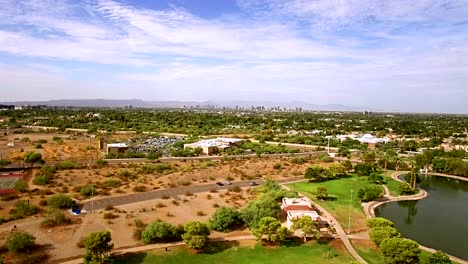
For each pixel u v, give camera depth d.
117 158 172.38
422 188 135.88
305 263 65.62
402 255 61.31
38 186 113.62
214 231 80.38
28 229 78.31
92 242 62.00
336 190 121.31
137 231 76.19
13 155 167.38
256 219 81.94
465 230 90.56
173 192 113.12
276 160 171.25
